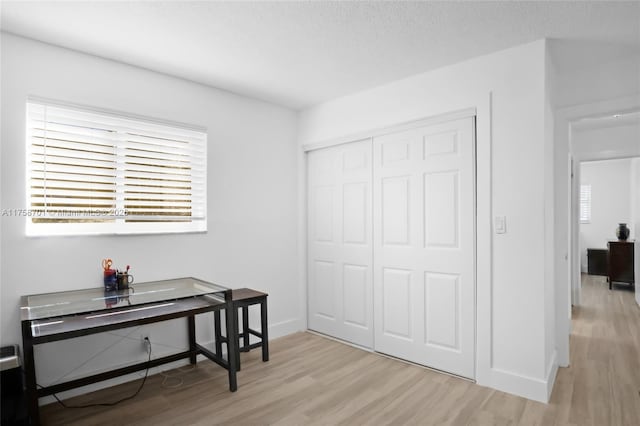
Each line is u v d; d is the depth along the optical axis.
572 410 2.30
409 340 3.13
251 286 3.60
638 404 2.37
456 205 2.85
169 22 2.19
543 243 2.41
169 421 2.22
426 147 3.02
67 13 2.08
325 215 3.88
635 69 2.71
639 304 5.10
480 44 2.51
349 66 2.88
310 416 2.27
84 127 2.62
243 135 3.55
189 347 3.09
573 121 3.09
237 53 2.63
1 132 2.28
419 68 2.93
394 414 2.28
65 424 2.18
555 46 2.54
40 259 2.40
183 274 3.09
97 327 2.01
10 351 2.15
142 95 2.88
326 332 3.86
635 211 6.74
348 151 3.64
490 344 2.63
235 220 3.47
